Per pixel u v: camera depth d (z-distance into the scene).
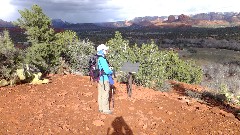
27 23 15.55
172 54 22.09
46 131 6.74
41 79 10.67
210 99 11.96
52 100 8.53
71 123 7.23
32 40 15.05
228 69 33.81
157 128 7.48
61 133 6.73
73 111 7.90
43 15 15.55
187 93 12.52
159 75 13.72
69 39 16.75
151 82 13.43
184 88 14.85
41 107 7.96
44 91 9.33
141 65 14.11
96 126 7.22
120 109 8.33
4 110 7.56
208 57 55.50
